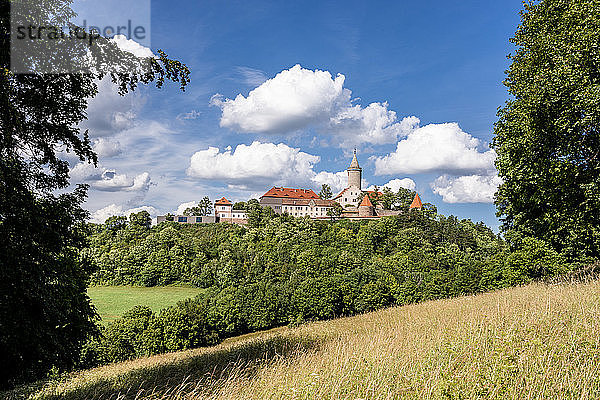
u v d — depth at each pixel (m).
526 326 8.62
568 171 15.55
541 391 5.51
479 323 10.14
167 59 10.78
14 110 8.91
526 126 16.36
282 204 145.62
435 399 5.73
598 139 15.11
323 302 54.75
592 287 13.12
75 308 11.87
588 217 16.19
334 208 135.50
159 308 66.00
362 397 5.89
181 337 45.06
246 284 62.88
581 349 6.96
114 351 41.03
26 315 9.48
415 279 65.81
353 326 18.88
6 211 9.19
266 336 20.58
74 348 11.93
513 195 18.88
